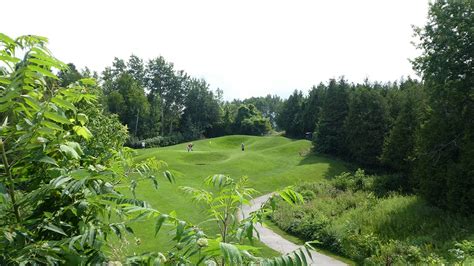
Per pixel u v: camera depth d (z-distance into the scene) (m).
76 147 2.64
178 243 2.40
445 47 22.73
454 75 22.48
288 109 72.62
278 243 15.84
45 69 2.20
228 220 3.33
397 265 12.23
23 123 2.41
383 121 39.41
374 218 17.75
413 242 13.97
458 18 21.84
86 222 2.62
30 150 2.40
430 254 12.34
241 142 63.88
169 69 78.19
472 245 11.74
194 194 3.38
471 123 21.20
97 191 2.58
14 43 2.19
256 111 83.94
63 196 2.53
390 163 32.09
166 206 20.00
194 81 78.81
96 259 2.26
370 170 39.38
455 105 22.27
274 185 31.77
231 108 95.50
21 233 2.25
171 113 78.31
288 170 38.75
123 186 2.95
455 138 21.61
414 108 31.08
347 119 42.66
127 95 63.47
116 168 2.97
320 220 17.92
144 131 65.12
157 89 78.31
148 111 65.44
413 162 27.83
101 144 3.54
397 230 16.17
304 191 26.09
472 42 21.77
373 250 14.06
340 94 46.69
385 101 40.03
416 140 25.61
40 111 2.27
